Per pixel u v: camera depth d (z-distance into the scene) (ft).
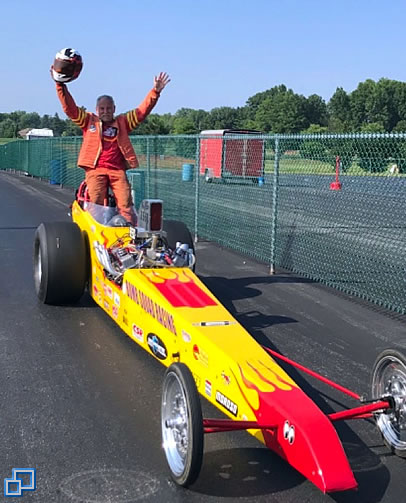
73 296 22.33
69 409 14.62
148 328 15.93
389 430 13.04
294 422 10.60
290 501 11.28
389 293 25.62
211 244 36.47
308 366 17.63
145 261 18.01
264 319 21.99
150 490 11.50
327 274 28.89
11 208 51.98
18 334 19.70
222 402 12.67
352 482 9.84
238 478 11.97
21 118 554.87
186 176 44.93
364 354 18.70
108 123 24.06
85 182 24.39
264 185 48.91
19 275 27.61
